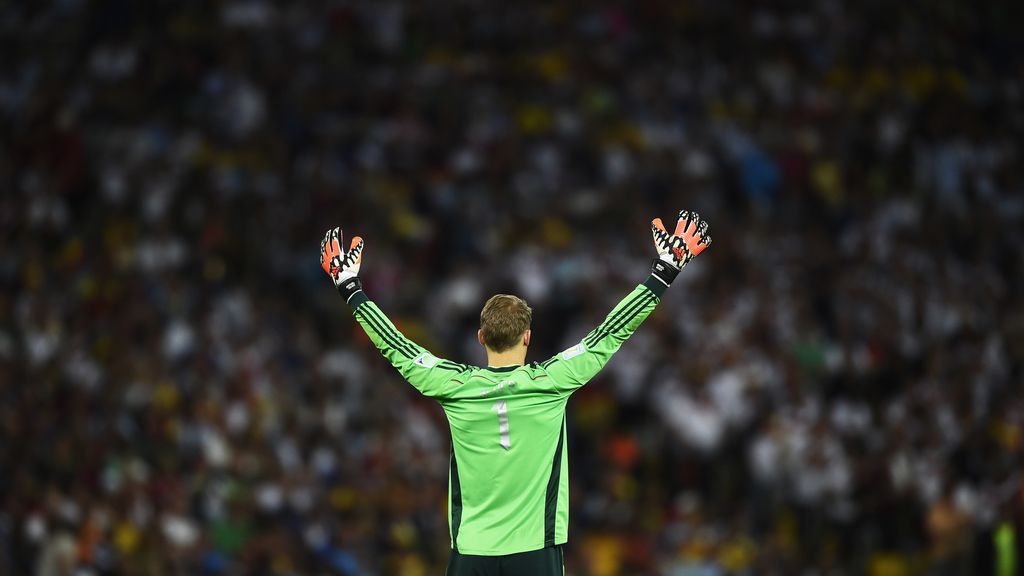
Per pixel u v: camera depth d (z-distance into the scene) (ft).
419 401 228.84
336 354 239.91
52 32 314.55
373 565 186.91
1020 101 327.88
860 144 303.48
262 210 269.64
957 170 301.63
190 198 271.28
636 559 202.08
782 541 203.10
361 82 303.89
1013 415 209.97
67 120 286.05
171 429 202.28
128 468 191.52
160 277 246.47
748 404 225.56
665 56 316.19
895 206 287.07
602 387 235.20
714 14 326.85
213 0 316.40
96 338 231.09
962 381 221.46
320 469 206.28
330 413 220.02
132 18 313.94
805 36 328.90
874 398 231.71
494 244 267.59
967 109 318.24
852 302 249.96
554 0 326.24
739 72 317.63
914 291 252.62
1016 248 280.51
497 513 73.41
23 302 241.55
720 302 248.32
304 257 261.65
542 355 247.70
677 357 235.81
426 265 265.75
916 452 210.18
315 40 311.27
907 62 328.08
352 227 270.05
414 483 200.64
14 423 203.62
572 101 301.84
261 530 189.98
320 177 278.05
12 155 281.74
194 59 305.12
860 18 336.70
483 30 319.88
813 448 214.07
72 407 210.38
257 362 224.12
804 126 305.94
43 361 224.74
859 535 204.64
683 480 220.23
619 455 224.94
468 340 249.96
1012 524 158.10
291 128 292.81
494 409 73.51
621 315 74.54
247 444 203.10
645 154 288.92
